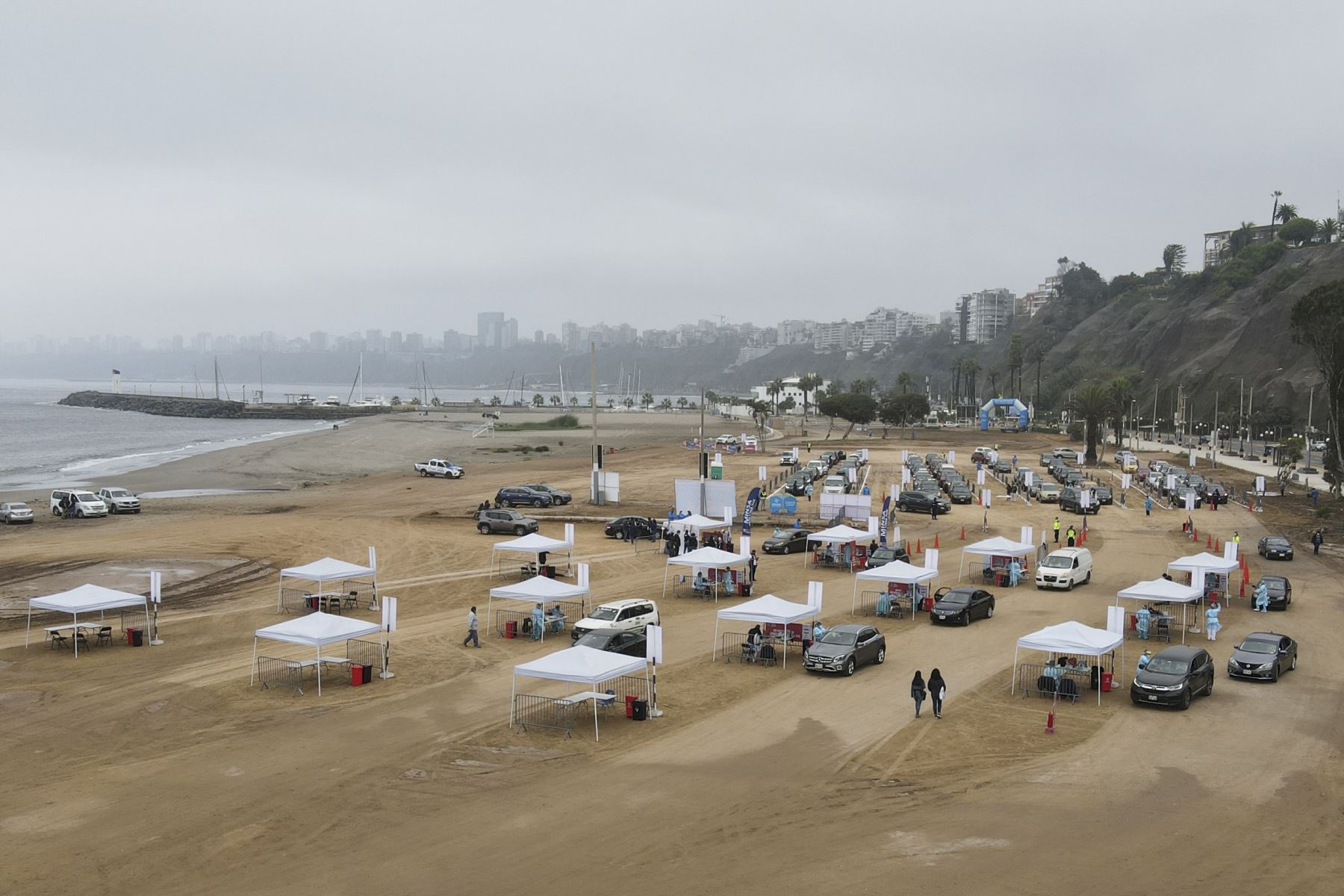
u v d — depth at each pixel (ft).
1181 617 152.05
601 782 81.56
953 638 135.95
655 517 253.44
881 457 472.03
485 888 62.95
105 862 66.03
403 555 198.39
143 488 334.65
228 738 91.97
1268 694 109.91
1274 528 251.39
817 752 89.51
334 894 61.93
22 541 208.85
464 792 79.00
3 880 63.26
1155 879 64.54
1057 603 160.76
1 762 85.20
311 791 79.05
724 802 77.36
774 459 447.42
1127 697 108.47
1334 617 151.33
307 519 248.11
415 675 114.73
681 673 117.08
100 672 114.01
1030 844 69.92
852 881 63.98
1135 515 277.85
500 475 377.09
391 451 492.54
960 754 89.10
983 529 247.09
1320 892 62.80
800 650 131.13
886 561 179.63
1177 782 82.48
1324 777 83.82
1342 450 337.11
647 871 65.36
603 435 650.84
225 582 168.86
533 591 134.41
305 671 115.65
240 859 66.69
